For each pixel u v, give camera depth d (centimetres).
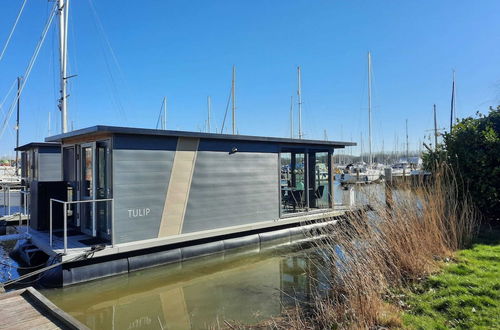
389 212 537
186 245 746
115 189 652
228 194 838
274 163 952
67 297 554
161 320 473
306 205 1026
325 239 609
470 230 587
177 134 728
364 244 481
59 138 798
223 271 678
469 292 386
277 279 624
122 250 635
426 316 355
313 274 638
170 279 634
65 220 595
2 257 736
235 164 856
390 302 399
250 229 852
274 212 941
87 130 652
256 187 902
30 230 810
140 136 691
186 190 759
